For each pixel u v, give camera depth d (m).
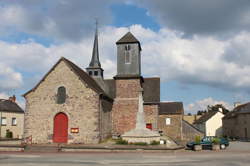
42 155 16.95
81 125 23.25
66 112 23.62
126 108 28.44
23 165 12.71
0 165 12.73
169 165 12.82
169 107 34.72
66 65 24.38
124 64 29.48
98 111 23.33
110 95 29.84
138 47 29.80
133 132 22.86
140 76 28.58
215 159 15.44
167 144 22.94
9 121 40.31
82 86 23.81
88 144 22.50
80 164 13.03
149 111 29.80
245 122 45.25
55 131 23.55
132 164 13.09
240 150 22.59
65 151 19.27
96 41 32.75
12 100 43.47
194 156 16.88
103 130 24.88
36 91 24.41
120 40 30.00
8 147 19.80
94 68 31.14
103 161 14.12
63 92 24.05
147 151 19.27
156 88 31.58
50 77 24.44
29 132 23.77
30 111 24.14
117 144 22.14
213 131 54.81
